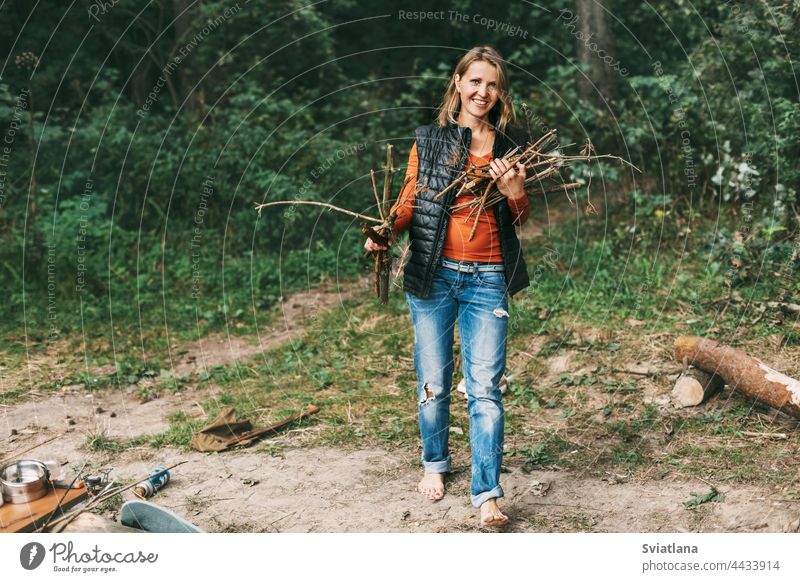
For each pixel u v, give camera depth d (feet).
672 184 24.76
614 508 10.68
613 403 13.93
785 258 18.61
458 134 10.09
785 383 12.56
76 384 16.53
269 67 34.12
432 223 10.09
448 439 12.14
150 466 12.47
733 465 11.52
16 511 9.25
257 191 27.40
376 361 16.90
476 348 10.16
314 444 13.10
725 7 25.72
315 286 23.22
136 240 26.71
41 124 30.96
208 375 16.63
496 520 9.93
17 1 34.14
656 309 17.92
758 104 22.54
